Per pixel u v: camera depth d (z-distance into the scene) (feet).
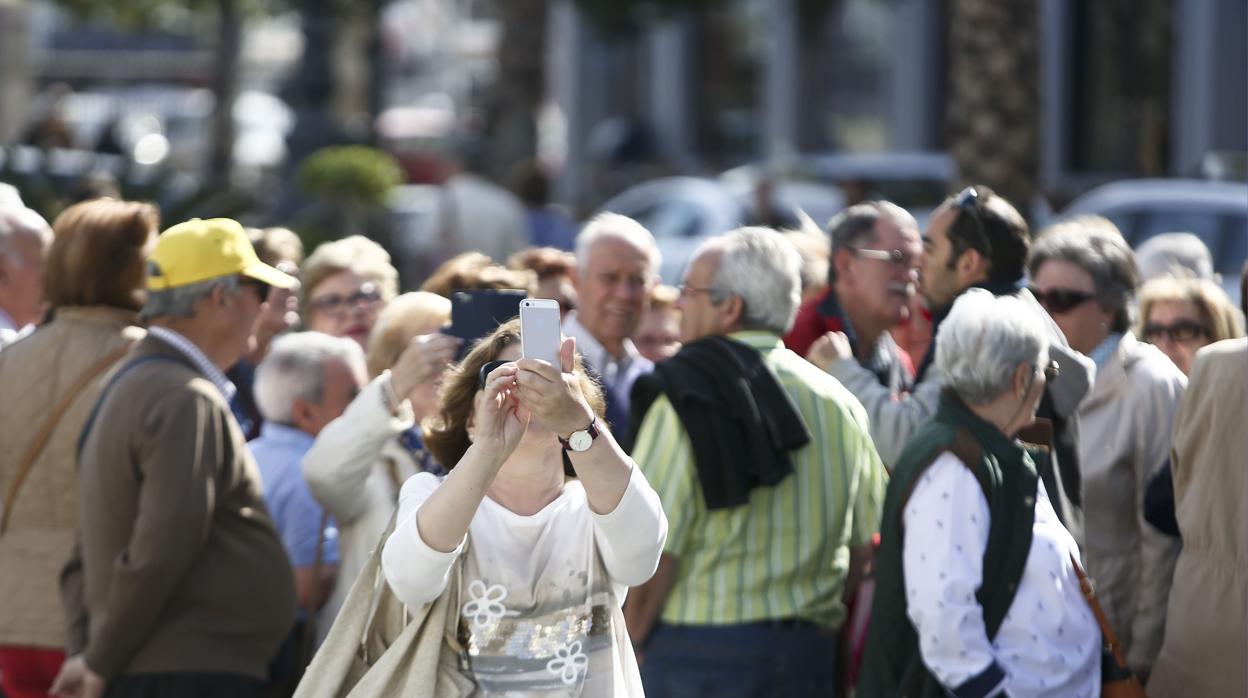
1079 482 50.14
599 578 40.34
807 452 52.11
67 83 490.90
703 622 51.47
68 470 51.75
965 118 138.10
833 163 191.52
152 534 46.14
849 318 59.41
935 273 53.98
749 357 52.21
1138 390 55.67
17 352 53.42
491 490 40.47
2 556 52.21
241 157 380.78
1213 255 134.10
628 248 63.41
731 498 50.72
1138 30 230.27
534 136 230.48
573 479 41.78
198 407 47.37
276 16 331.16
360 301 65.77
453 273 63.31
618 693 40.40
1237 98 214.28
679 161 336.49
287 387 55.36
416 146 350.84
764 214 175.22
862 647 54.80
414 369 51.70
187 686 47.26
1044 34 238.07
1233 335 62.80
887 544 45.06
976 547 43.55
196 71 492.54
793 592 51.93
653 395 52.70
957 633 42.75
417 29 545.03
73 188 120.16
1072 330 55.72
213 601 47.91
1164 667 50.60
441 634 39.50
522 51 229.45
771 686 51.42
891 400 53.52
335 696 40.40
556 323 38.09
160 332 49.03
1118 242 56.54
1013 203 137.28
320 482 52.21
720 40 344.90
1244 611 48.14
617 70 365.81
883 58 302.45
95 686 46.70
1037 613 43.78
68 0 364.17
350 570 53.16
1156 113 227.40
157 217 54.75
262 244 66.33
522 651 39.68
